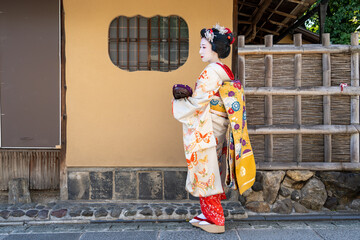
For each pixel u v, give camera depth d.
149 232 2.39
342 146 2.97
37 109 2.98
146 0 2.92
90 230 2.45
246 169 2.29
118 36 2.96
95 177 2.95
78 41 2.93
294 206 2.83
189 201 2.95
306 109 2.97
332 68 2.95
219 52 2.31
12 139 3.00
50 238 2.28
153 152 2.96
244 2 4.63
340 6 8.39
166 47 2.99
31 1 2.92
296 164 2.95
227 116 2.37
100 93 2.95
